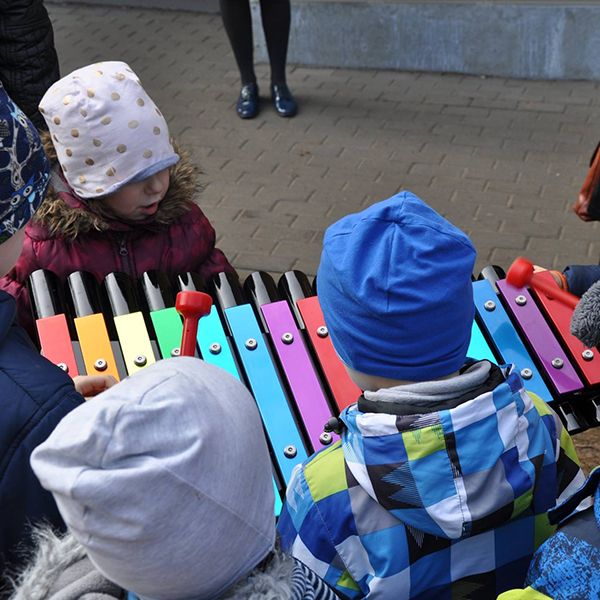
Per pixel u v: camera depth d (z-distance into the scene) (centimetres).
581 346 236
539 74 586
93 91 251
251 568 112
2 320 149
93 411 103
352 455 151
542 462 151
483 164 498
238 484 107
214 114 559
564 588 133
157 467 100
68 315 246
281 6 531
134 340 227
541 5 564
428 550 152
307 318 235
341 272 148
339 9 596
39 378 146
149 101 261
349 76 604
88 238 274
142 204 266
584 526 136
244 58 546
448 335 147
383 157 509
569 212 454
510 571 159
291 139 530
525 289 250
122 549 102
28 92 406
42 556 118
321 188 483
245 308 237
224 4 531
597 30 563
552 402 230
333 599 129
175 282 260
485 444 143
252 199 475
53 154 266
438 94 576
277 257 430
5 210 152
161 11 704
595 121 538
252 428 111
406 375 148
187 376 109
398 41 598
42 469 102
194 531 103
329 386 222
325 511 154
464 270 147
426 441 142
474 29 582
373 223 149
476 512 143
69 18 696
